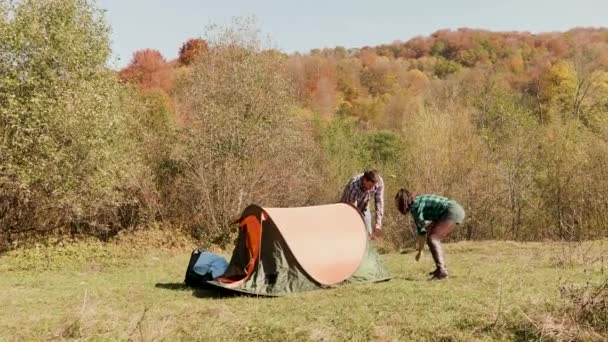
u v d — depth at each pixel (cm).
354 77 5506
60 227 1948
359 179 1077
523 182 2220
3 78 1630
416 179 2256
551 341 578
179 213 2216
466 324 624
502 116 2523
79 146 1778
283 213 955
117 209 2173
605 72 2903
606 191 2064
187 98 2448
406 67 6022
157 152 2345
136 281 1128
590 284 735
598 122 2425
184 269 1346
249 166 2220
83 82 1784
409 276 1003
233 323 681
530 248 1413
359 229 1002
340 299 809
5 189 1728
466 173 2227
